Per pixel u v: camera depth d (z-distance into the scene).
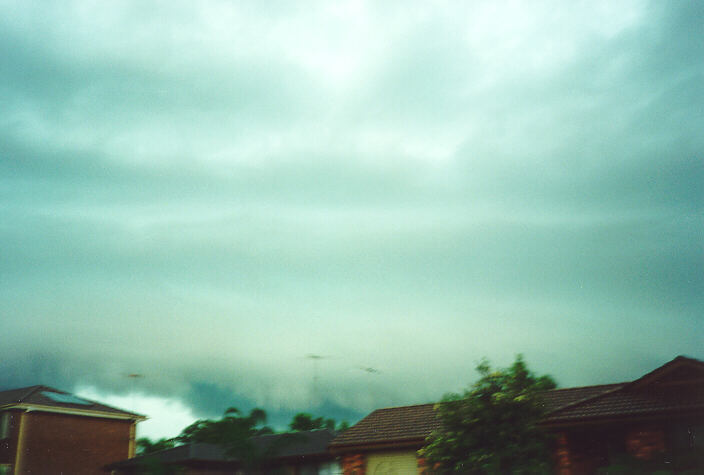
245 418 27.33
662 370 23.36
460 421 21.66
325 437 33.56
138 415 47.59
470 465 20.95
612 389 26.52
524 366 22.38
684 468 18.34
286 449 32.91
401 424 29.30
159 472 28.70
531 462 20.73
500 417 21.23
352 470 28.58
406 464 27.73
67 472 43.38
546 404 23.56
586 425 22.89
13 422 42.59
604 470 19.17
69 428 44.38
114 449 46.25
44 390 46.31
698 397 22.14
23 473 41.44
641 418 22.20
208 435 36.69
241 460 26.45
